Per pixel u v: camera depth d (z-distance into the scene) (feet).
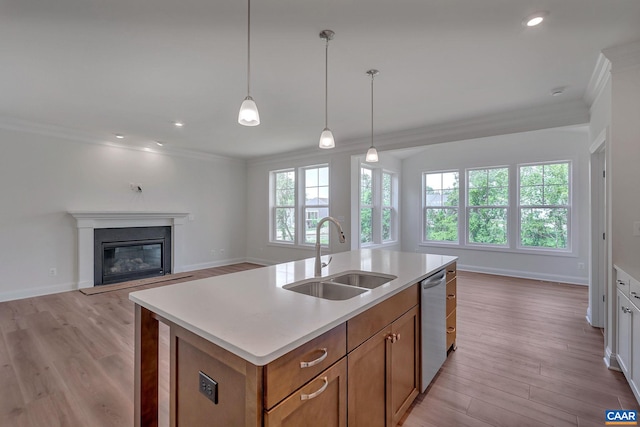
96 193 16.08
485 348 9.08
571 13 6.29
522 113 12.22
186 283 5.90
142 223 17.57
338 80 9.39
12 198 13.58
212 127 14.46
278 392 3.27
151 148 18.26
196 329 3.72
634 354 6.57
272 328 3.68
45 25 6.61
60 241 14.87
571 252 16.79
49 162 14.57
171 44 7.41
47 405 6.40
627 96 7.65
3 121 13.10
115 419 6.00
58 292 14.69
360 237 19.06
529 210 18.20
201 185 20.68
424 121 13.61
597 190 10.61
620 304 7.46
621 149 7.73
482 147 19.69
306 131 15.23
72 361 8.20
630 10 6.19
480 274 19.02
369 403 4.88
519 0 5.92
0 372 7.65
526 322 11.10
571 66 8.55
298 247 20.58
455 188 21.01
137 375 5.05
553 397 6.74
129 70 8.71
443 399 6.69
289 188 21.58
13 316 11.51
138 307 5.01
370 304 4.72
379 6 6.07
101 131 15.10
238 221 23.02
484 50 7.73
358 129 14.90
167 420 6.11
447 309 8.38
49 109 11.93
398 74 9.04
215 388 3.68
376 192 20.94
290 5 6.02
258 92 10.31
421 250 22.29
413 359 6.44
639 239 7.55
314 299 4.86
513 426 5.87
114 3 5.93
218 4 5.98
